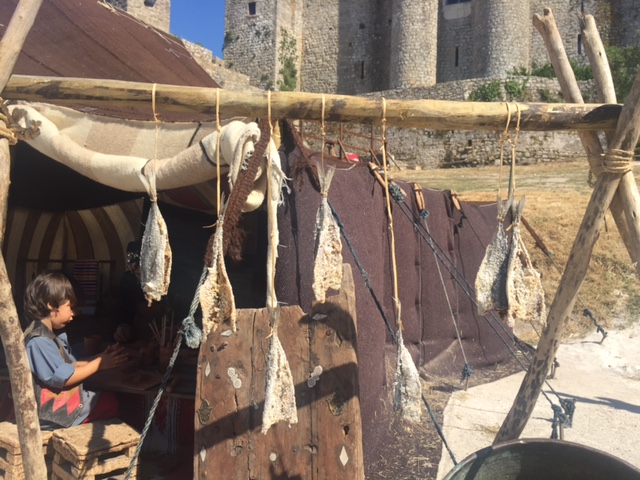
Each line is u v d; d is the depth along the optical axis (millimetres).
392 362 4934
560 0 30109
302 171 3467
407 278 5504
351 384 2963
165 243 2592
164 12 26656
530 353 7410
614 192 2707
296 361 3074
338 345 3018
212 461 3080
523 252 2547
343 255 3912
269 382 2512
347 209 4086
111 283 6312
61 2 4723
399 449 4297
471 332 6707
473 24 31094
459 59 31500
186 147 3174
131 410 3990
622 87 24500
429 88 25953
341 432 2932
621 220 2824
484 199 12898
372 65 34281
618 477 2562
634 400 5812
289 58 35469
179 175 2975
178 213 5281
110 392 3742
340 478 2887
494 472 2725
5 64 2605
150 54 5203
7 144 2852
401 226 5363
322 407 2986
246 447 3049
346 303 3051
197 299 2674
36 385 3348
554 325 2857
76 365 3535
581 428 4973
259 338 3137
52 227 6137
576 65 29141
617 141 2643
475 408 5312
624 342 7801
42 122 3342
